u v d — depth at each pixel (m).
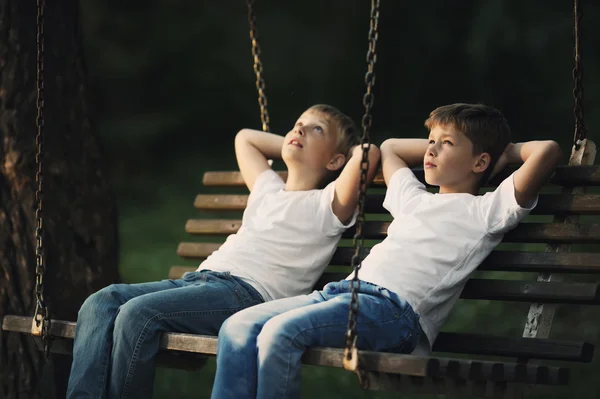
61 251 6.90
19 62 6.89
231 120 21.05
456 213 5.51
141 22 21.00
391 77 20.11
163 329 5.46
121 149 20.61
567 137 18.55
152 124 20.92
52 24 7.07
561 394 8.56
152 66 21.19
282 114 20.78
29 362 6.88
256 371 4.94
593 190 14.23
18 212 6.85
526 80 18.83
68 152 7.00
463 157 5.68
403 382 4.64
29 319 6.02
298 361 4.78
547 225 5.69
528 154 5.62
